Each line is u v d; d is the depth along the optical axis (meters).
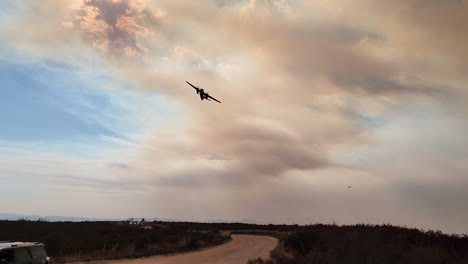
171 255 31.66
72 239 35.22
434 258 18.17
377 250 20.36
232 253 34.62
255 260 25.28
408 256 18.83
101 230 53.50
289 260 23.98
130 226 67.31
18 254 14.74
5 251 14.38
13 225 49.69
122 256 28.30
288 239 28.22
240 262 27.34
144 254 30.47
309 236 27.70
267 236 67.19
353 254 20.59
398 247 21.55
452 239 23.72
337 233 32.59
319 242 27.25
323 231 35.69
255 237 63.44
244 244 46.94
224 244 46.84
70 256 26.05
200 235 55.19
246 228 93.44
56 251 29.17
